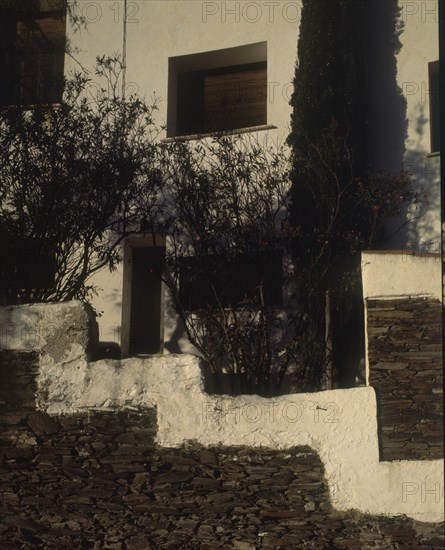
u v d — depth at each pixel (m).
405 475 9.45
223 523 9.75
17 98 13.68
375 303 9.98
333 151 12.80
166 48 14.85
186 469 9.94
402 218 13.34
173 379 10.16
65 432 10.30
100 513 10.06
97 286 13.81
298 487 9.64
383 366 9.79
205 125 14.91
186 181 12.51
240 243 12.07
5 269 11.66
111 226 12.45
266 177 12.44
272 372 11.77
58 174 12.00
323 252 12.05
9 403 10.48
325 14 13.69
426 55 13.96
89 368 10.38
